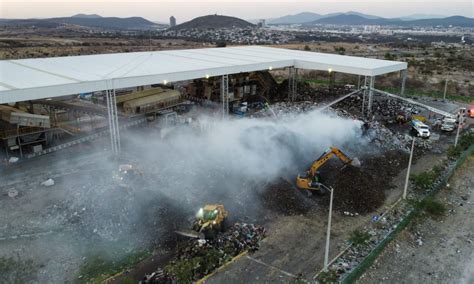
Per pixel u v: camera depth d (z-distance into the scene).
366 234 23.38
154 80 36.81
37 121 33.72
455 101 62.06
